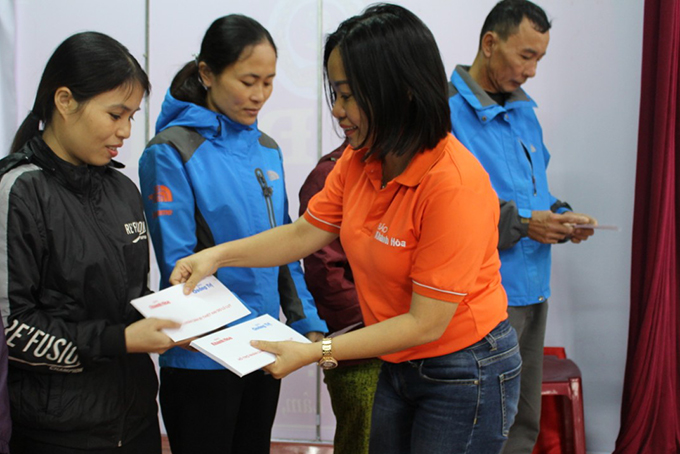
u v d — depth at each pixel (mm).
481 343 1396
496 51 2176
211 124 1817
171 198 1760
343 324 2064
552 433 2656
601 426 2832
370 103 1229
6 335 1305
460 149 1327
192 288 1540
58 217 1380
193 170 1782
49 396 1381
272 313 1905
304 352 1352
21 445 1410
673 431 2535
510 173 2205
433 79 1236
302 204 2107
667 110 2398
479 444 1412
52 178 1401
